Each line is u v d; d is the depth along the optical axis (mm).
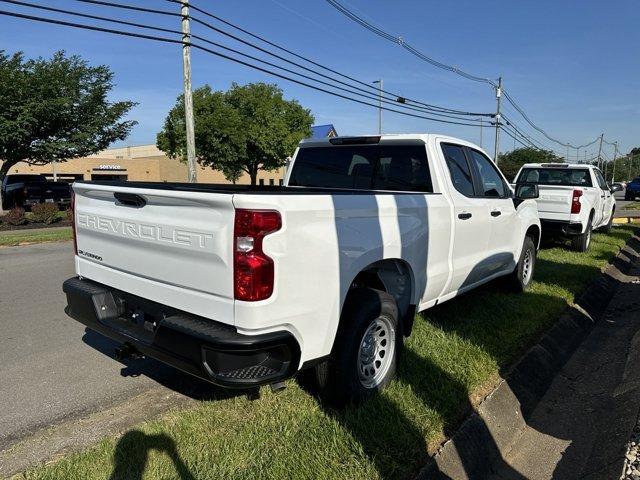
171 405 3762
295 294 3006
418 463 3049
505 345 4859
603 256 10133
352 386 3516
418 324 5266
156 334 3127
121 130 20797
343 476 2840
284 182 5812
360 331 3521
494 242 5801
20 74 17500
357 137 5180
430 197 4434
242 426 3332
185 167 53906
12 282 7922
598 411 4230
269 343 2877
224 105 31891
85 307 3816
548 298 6609
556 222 10328
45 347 4984
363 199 3549
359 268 3498
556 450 3707
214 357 2848
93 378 4258
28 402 3818
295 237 2973
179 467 2898
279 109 33656
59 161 20594
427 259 4383
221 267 2900
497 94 32594
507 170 50812
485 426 3678
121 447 3092
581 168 11961
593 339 6086
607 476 3145
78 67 19359
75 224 4125
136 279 3500
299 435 3221
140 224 3373
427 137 4812
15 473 2920
